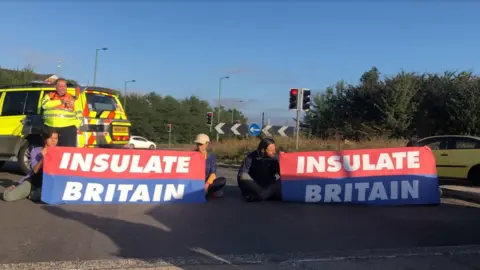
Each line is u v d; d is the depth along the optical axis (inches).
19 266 168.7
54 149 287.9
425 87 1248.8
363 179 311.7
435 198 310.2
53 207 274.2
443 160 492.4
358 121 1300.4
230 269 171.6
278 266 176.7
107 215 256.7
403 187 311.1
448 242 216.2
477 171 474.6
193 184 304.8
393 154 316.2
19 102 434.3
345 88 1430.9
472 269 178.7
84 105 408.8
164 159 302.8
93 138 409.7
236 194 346.0
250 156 318.0
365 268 177.6
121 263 174.4
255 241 211.5
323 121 1439.5
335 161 315.0
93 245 198.2
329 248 203.0
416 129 1221.1
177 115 2913.4
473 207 311.7
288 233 227.5
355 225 247.8
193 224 240.2
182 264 175.0
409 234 230.7
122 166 297.0
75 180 289.4
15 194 289.9
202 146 311.0
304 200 309.6
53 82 437.4
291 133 912.9
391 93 1248.8
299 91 703.1
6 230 219.0
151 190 298.2
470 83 1117.7
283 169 313.7
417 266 180.9
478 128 1064.2
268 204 302.2
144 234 218.2
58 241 203.2
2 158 434.9
